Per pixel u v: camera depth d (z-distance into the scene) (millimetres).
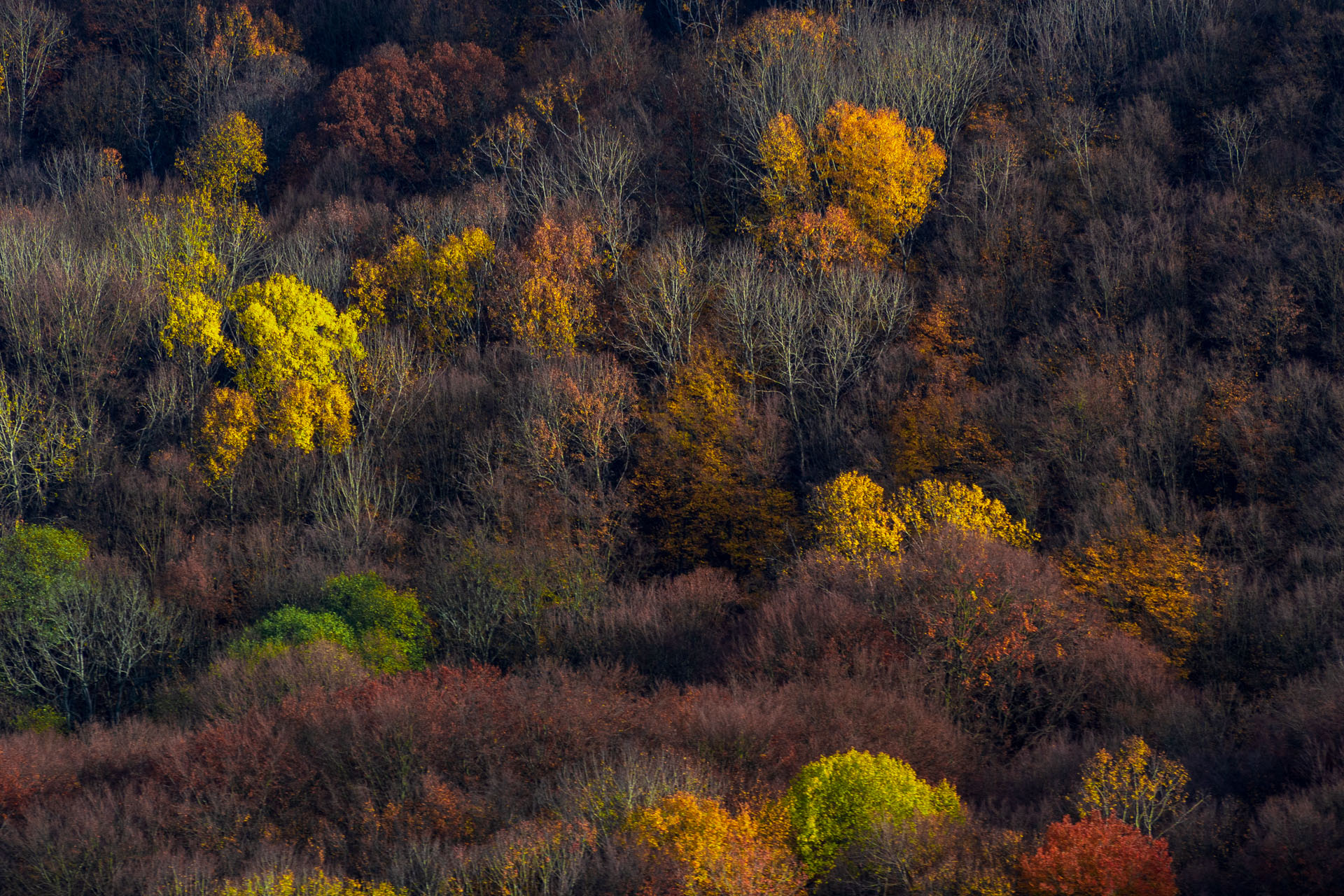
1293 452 152125
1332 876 75688
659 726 105875
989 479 164250
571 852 77500
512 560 154125
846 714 109250
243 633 149125
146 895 83750
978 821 85000
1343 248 169000
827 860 79688
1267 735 102625
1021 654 122125
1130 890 71250
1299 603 127312
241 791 100250
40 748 115938
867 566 140500
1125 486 152875
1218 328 172625
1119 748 93188
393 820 92562
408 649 142500
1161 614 134125
